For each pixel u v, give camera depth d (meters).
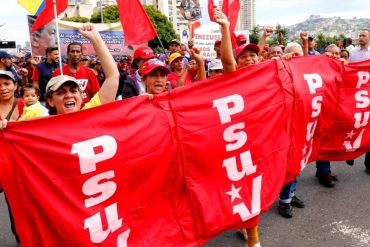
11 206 2.33
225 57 3.31
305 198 4.52
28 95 4.18
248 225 3.28
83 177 2.49
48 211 2.38
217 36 7.66
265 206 3.36
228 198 3.18
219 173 3.15
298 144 3.86
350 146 4.52
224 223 3.13
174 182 2.96
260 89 3.46
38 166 2.36
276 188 3.47
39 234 2.39
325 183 4.84
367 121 4.52
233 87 3.28
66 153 2.43
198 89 3.10
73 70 5.17
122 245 2.65
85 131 2.52
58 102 2.71
